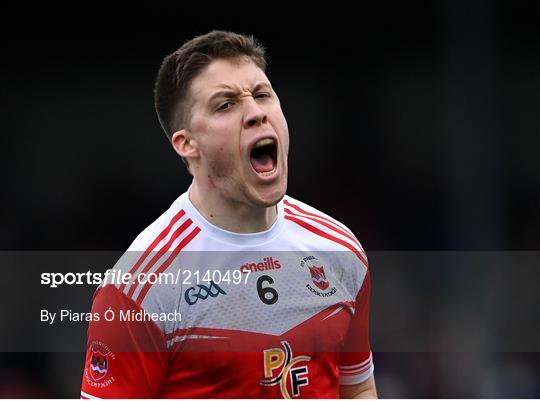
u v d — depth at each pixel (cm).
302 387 1290
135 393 1259
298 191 4306
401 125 4403
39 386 3005
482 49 3756
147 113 4253
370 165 4369
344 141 4388
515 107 4341
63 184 4138
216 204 1295
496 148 3766
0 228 4019
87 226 4094
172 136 1330
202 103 1257
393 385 3098
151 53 4312
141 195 4153
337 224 1420
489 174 3681
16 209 4072
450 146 3800
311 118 4400
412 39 4450
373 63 4459
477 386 3095
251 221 1302
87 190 4138
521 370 3119
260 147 1275
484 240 3603
